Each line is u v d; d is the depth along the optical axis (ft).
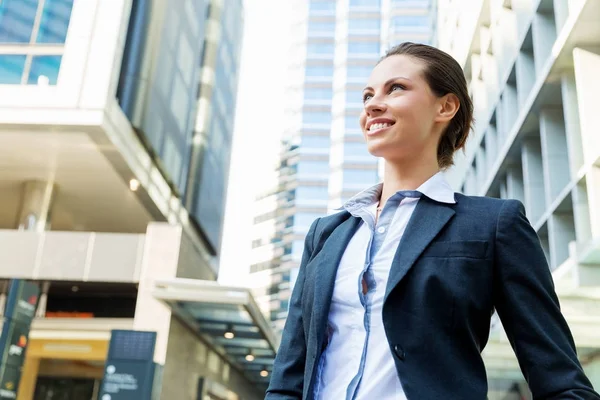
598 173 39.01
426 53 5.29
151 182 67.97
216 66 94.17
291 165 216.13
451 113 5.23
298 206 207.31
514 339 4.27
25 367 53.21
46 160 62.13
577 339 26.05
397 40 209.67
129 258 54.80
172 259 54.60
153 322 51.60
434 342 4.01
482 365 4.11
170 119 70.54
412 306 4.13
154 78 64.34
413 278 4.21
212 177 90.53
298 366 4.83
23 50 58.13
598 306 27.61
